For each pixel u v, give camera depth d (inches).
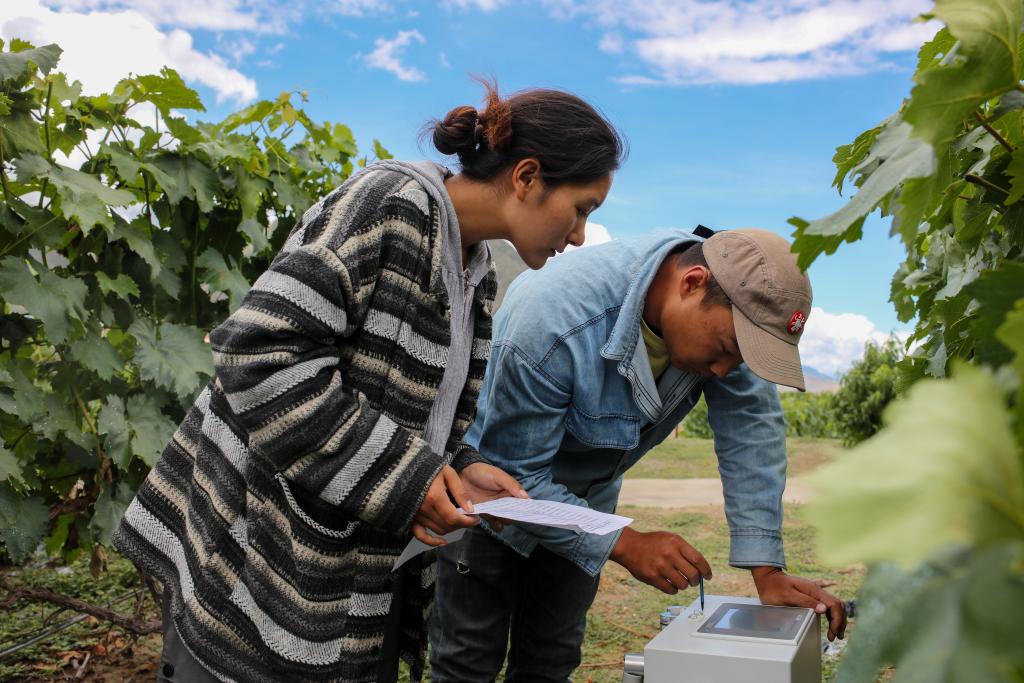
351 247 63.4
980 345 22.2
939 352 57.4
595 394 88.7
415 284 65.7
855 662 14.2
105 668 139.7
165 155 131.9
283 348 60.9
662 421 98.1
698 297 81.6
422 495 63.0
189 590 65.4
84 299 120.7
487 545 98.0
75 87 122.6
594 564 88.5
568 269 90.8
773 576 90.1
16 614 159.8
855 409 339.9
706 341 81.9
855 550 11.5
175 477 71.2
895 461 12.4
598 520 69.6
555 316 86.9
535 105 70.0
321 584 64.1
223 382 61.7
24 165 111.2
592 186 71.0
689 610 78.2
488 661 101.8
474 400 78.2
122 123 129.5
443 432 74.4
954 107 25.0
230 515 64.6
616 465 98.4
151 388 131.8
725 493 96.1
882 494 12.0
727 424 97.2
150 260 125.7
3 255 114.0
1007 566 12.3
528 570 105.0
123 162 124.2
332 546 64.6
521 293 92.2
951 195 50.1
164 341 130.0
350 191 66.2
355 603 68.5
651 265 86.4
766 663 63.2
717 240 82.7
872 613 14.4
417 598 79.6
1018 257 46.0
